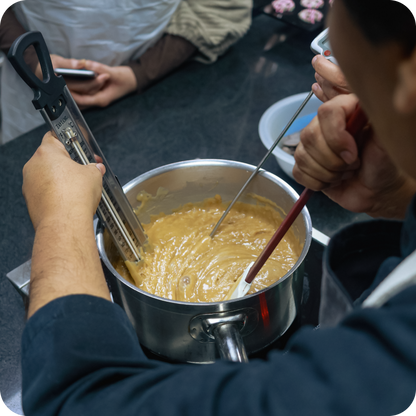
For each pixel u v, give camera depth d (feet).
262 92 4.31
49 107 1.78
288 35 5.03
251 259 2.72
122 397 1.11
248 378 0.96
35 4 4.11
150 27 4.43
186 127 3.96
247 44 4.92
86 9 4.06
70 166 1.80
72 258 1.50
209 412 0.95
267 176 2.64
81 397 1.19
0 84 5.08
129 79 4.24
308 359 0.89
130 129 3.96
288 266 2.68
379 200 1.86
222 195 2.92
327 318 1.59
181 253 2.79
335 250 1.63
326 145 1.62
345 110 1.57
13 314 2.72
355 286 1.69
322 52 2.35
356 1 0.84
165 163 3.61
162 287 2.60
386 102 0.91
